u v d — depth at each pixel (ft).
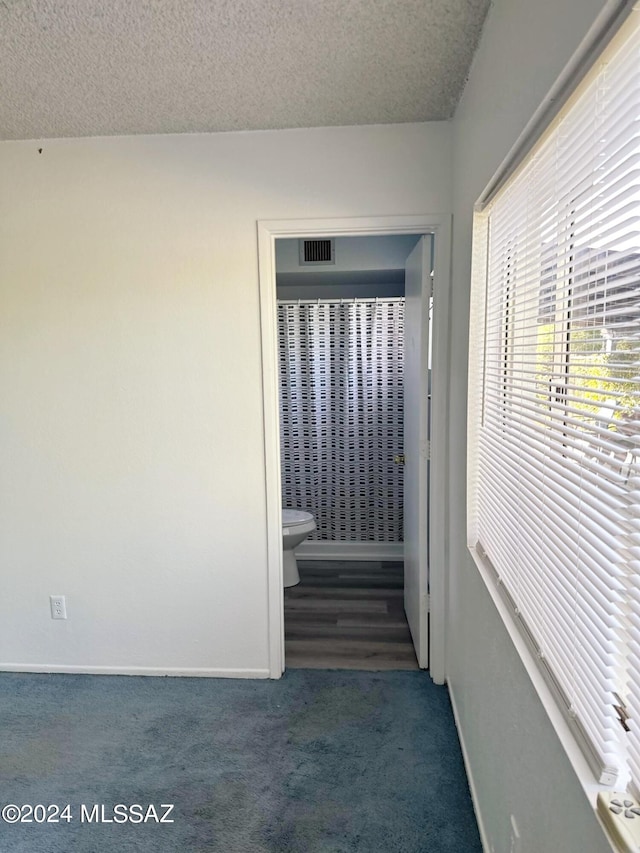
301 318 11.39
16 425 7.27
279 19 4.38
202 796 5.31
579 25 2.51
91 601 7.51
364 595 10.04
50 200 6.84
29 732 6.30
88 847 4.78
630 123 2.24
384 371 11.41
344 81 5.43
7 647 7.70
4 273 7.02
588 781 2.44
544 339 3.65
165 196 6.74
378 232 6.67
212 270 6.81
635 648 2.19
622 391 2.38
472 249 5.24
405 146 6.45
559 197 3.14
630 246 2.34
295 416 11.71
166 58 4.95
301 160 6.56
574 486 2.89
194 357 6.98
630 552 2.16
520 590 3.87
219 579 7.33
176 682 7.34
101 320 7.00
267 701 6.84
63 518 7.39
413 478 7.94
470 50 4.90
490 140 4.43
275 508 7.14
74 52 4.82
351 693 6.98
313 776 5.54
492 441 4.88
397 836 4.82
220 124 6.40
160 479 7.23
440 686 7.12
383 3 4.20
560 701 3.00
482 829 4.71
